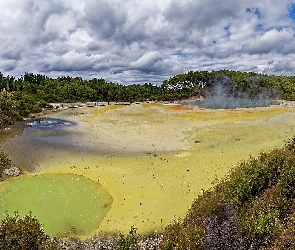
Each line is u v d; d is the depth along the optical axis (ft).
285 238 46.55
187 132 150.51
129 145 128.47
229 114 200.54
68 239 62.95
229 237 51.31
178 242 50.47
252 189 61.26
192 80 371.97
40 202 78.38
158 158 109.91
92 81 385.91
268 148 118.42
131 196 80.84
